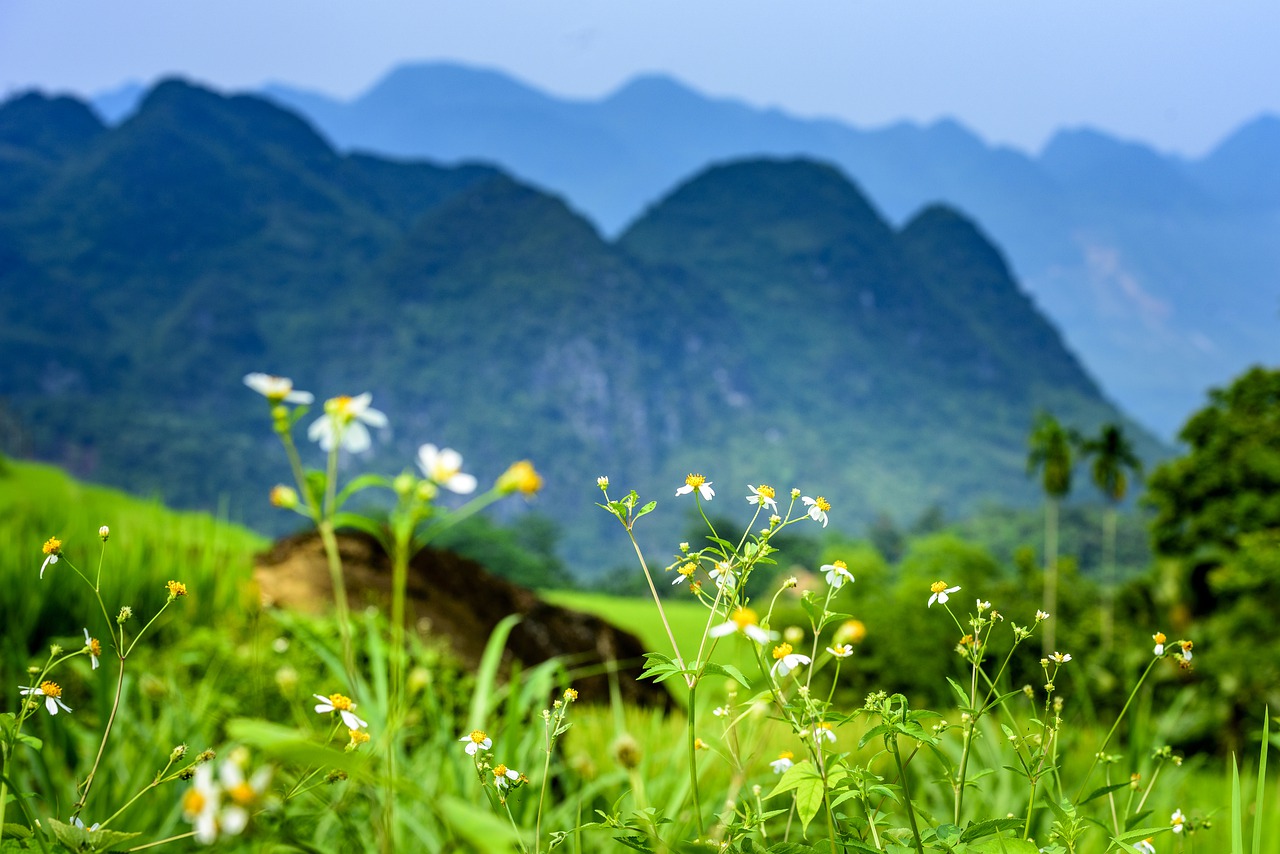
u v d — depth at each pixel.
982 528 128.88
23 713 1.52
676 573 1.45
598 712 5.12
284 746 0.98
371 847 2.04
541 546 116.94
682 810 2.70
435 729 3.13
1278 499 20.98
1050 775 1.94
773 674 1.39
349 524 1.38
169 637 5.41
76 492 11.34
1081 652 9.73
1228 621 16.91
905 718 1.40
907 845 1.42
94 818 2.57
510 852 0.96
